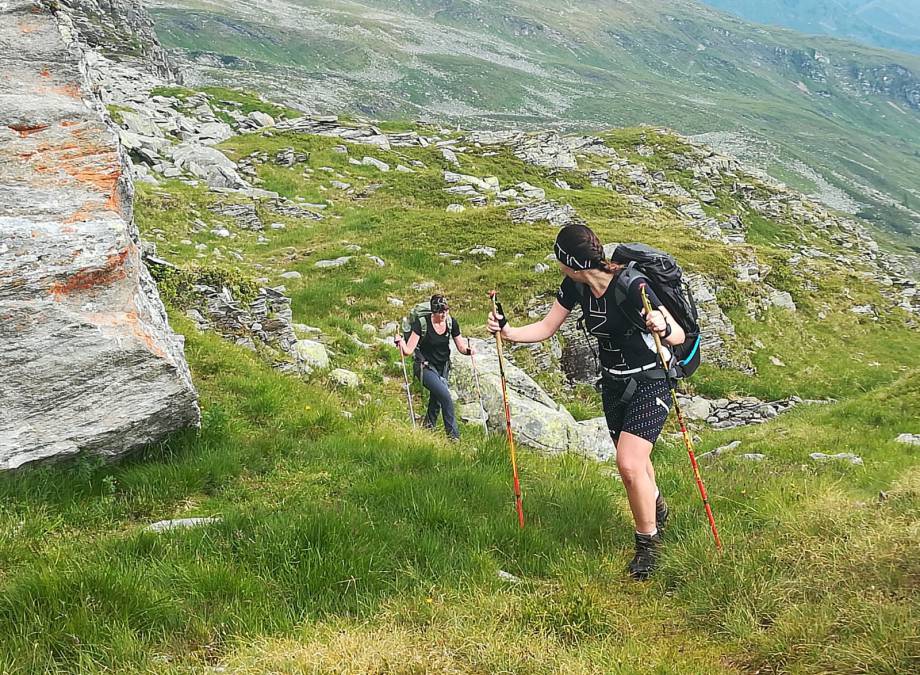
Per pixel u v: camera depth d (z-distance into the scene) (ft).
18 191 25.61
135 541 20.07
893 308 127.13
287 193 154.61
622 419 23.21
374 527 22.06
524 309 90.43
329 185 167.02
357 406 43.93
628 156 312.09
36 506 22.39
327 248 108.06
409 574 19.76
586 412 61.77
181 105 224.53
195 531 21.01
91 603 16.57
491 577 20.26
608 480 34.76
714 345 100.32
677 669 15.46
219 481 26.37
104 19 363.56
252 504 24.36
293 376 46.44
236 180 147.74
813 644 15.48
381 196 162.91
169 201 120.06
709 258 118.42
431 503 24.62
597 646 16.49
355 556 19.94
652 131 340.80
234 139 193.98
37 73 28.84
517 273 97.71
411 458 30.40
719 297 111.45
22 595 16.56
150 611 16.67
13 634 15.47
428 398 55.26
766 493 27.71
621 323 21.99
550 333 24.21
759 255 130.31
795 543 20.65
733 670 15.81
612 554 23.38
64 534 21.61
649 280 21.90
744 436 67.97
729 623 17.39
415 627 17.02
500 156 238.07
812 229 319.06
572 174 242.58
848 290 128.16
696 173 314.76
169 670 14.79
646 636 17.57
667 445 61.05
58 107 27.53
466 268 102.37
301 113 250.98
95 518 22.82
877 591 17.01
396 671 14.69
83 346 24.35
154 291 33.22
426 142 235.61
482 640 15.98
